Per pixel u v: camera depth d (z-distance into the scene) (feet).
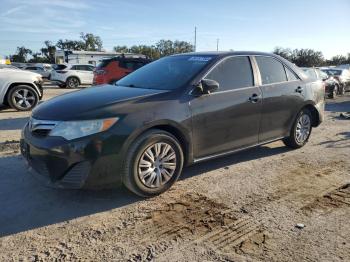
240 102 16.56
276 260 10.18
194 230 11.77
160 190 14.21
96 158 12.58
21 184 15.28
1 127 27.35
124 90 15.35
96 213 12.87
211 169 17.52
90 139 12.53
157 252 10.53
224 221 12.37
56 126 12.85
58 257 10.27
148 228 11.87
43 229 11.77
